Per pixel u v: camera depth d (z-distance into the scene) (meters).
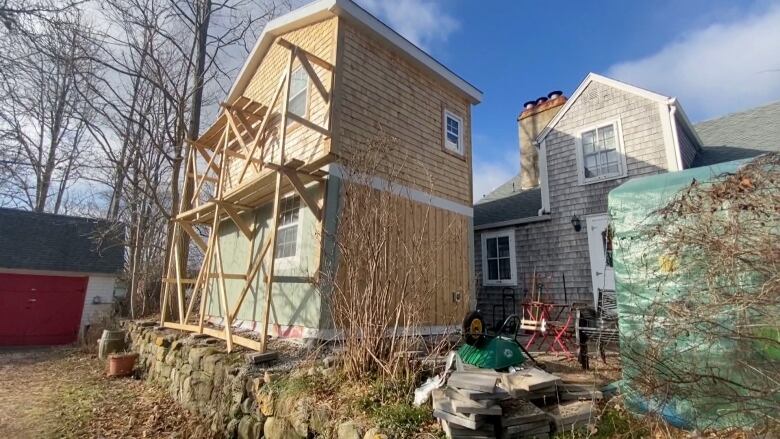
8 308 14.34
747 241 2.52
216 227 7.09
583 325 5.04
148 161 14.61
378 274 4.30
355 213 4.91
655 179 3.56
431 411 3.30
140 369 8.22
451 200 8.31
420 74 8.30
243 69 9.95
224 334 6.54
